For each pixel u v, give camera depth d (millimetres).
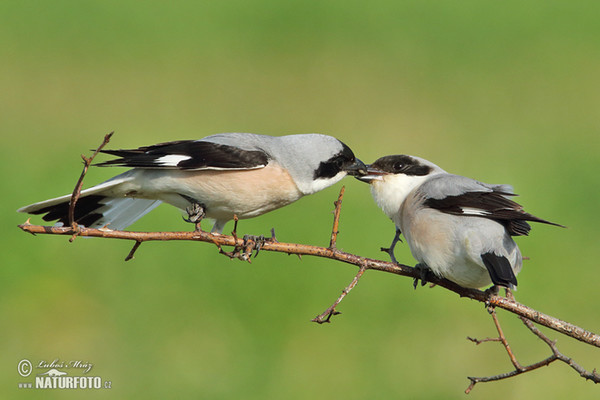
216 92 17000
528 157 14320
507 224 6266
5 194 11836
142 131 15000
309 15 21531
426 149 14656
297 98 16891
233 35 20312
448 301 10047
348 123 15727
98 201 7141
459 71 18031
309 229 11289
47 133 14594
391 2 22344
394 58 18797
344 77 18000
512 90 17438
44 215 7008
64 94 16469
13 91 16484
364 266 5957
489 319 9805
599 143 14914
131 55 18719
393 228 11445
